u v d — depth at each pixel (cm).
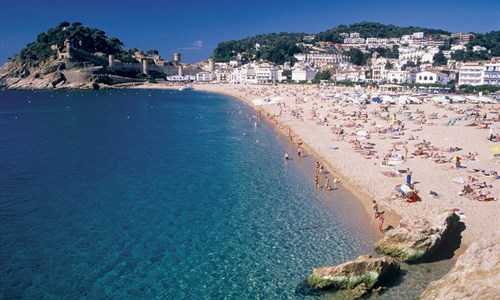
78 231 3419
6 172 5169
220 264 2908
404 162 5106
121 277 2752
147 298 2536
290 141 7244
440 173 4600
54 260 2950
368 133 6975
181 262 2938
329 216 3691
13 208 3903
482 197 3741
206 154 6297
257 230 3438
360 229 3400
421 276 2691
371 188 4300
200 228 3488
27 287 2623
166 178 4950
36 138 7725
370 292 2528
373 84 17962
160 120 10456
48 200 4138
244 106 13962
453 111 9769
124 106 14275
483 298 2067
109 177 4981
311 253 3033
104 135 8106
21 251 3066
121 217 3719
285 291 2588
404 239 2909
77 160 5866
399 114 9181
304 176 4984
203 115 11475
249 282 2691
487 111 9888
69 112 12438
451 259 2877
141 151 6531
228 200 4162
